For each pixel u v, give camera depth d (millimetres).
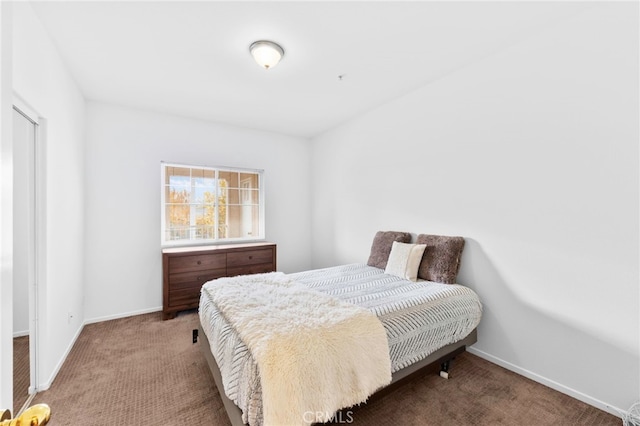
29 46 1739
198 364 2279
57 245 2191
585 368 1876
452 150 2670
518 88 2201
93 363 2285
